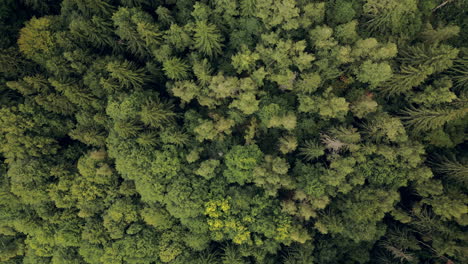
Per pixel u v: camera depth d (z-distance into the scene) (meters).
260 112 33.31
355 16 32.91
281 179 32.25
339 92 33.97
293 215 33.41
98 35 32.84
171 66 31.61
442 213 30.62
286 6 30.09
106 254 32.97
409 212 33.50
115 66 31.38
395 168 32.12
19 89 31.73
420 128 32.19
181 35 31.91
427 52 30.73
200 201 32.53
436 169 32.56
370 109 32.12
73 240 33.72
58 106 33.28
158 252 33.88
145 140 31.94
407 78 30.83
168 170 32.44
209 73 33.00
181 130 33.69
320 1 32.81
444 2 32.97
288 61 32.06
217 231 33.19
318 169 33.00
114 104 31.95
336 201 33.66
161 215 33.44
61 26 33.75
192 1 34.03
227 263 32.69
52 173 32.94
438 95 30.20
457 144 33.78
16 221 33.47
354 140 31.78
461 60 30.48
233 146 33.34
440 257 32.53
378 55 30.58
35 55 32.72
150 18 33.00
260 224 32.38
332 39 31.02
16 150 32.25
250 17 33.00
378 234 33.47
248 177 33.28
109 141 33.03
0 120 31.39
